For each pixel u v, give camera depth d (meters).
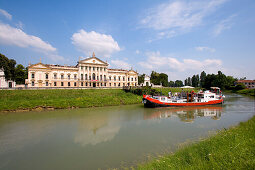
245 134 11.59
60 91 39.94
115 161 9.34
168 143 11.91
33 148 11.67
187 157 8.46
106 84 60.41
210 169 6.54
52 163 9.38
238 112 25.77
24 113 24.86
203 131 14.89
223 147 9.18
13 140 13.35
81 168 8.70
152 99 30.36
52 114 24.11
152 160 9.05
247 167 6.27
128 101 36.91
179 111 26.97
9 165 9.27
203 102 33.19
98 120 20.28
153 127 16.72
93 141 12.86
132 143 12.17
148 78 75.31
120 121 19.67
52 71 50.97
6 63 43.75
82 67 55.78
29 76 47.38
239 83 86.31
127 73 66.44
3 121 19.84
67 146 11.92
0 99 30.50
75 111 26.78
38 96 34.44
